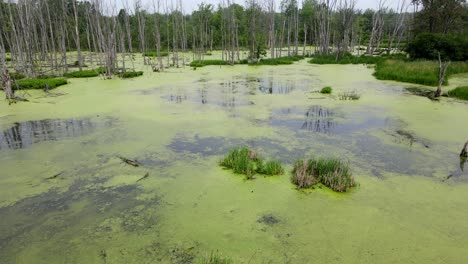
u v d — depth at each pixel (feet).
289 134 27.63
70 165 21.11
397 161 21.62
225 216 15.07
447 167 20.65
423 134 27.30
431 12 91.86
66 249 12.88
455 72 64.75
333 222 14.55
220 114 34.42
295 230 13.94
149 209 15.75
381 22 134.31
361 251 12.59
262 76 66.13
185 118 32.71
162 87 52.08
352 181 17.97
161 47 153.58
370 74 69.31
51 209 15.87
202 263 11.76
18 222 14.82
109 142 25.50
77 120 32.01
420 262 12.00
